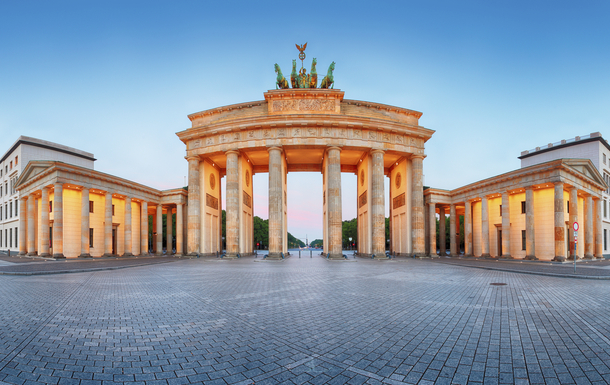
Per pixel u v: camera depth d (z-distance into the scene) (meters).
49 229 45.84
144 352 7.09
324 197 57.56
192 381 5.68
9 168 65.75
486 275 22.53
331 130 47.97
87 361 6.57
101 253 49.81
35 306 11.70
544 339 7.96
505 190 45.75
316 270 26.73
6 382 5.61
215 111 52.38
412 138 51.81
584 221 46.88
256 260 42.44
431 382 5.62
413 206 51.56
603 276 20.14
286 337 8.16
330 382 5.61
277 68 53.69
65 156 66.69
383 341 7.83
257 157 56.94
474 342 7.74
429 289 15.87
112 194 49.97
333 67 53.53
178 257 50.41
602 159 59.28
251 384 5.55
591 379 5.74
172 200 59.72
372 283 18.22
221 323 9.46
